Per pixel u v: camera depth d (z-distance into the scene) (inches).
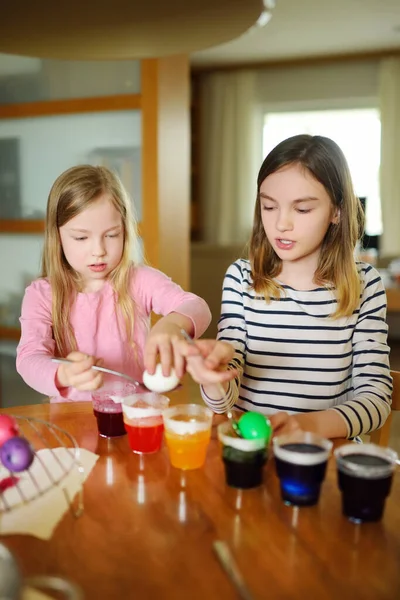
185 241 107.5
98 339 60.3
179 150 103.3
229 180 253.1
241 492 35.0
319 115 246.8
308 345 54.6
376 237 223.3
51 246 56.4
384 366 52.5
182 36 40.3
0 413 47.1
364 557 28.4
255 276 56.7
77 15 38.4
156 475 36.9
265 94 246.2
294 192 48.9
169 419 38.0
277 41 209.0
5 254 111.4
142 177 99.1
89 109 100.1
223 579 26.4
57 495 33.4
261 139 252.8
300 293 55.3
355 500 31.4
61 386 44.9
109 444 41.6
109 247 54.4
